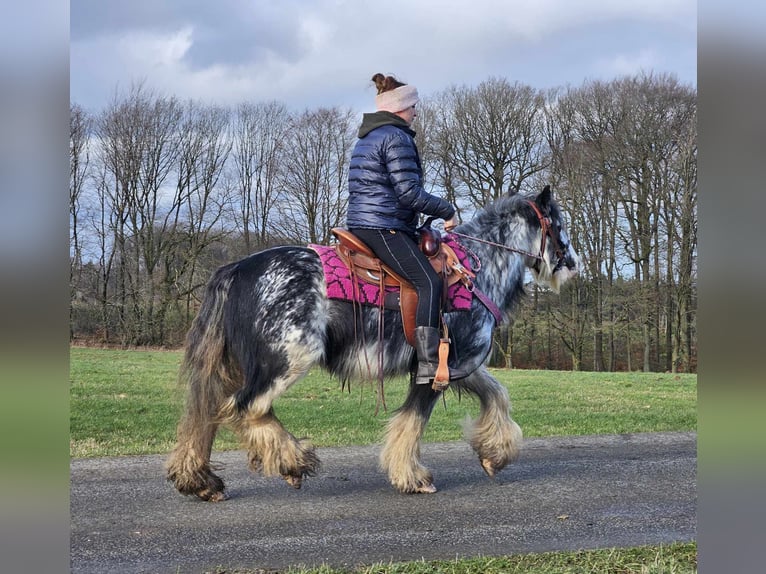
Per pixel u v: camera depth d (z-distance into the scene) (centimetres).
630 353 2786
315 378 1441
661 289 2636
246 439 500
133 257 3045
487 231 582
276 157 3055
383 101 524
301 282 501
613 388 1402
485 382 584
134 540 441
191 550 424
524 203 597
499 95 2761
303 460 504
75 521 479
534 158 2778
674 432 830
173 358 2088
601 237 2702
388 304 517
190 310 3023
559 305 2816
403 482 543
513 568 385
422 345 507
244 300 503
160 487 566
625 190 2655
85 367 1681
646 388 1404
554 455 695
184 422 517
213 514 495
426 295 509
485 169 2783
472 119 2759
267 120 3083
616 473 615
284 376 495
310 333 496
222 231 3108
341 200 2967
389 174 511
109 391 1227
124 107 3016
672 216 2594
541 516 489
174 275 3048
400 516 489
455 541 438
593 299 2758
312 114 2977
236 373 519
